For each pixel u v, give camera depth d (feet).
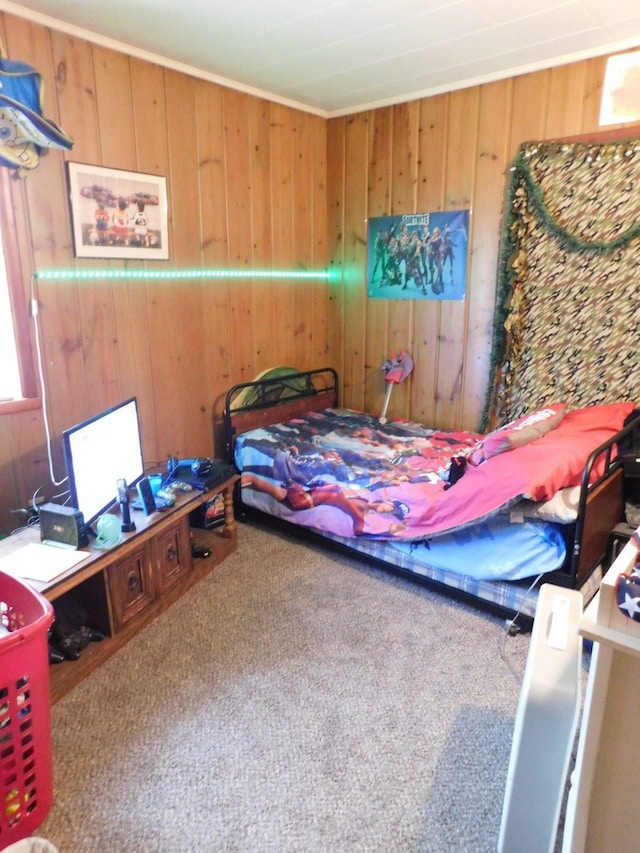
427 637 7.43
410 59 9.37
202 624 7.70
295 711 6.15
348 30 8.25
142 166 9.14
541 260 9.89
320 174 12.75
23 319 7.84
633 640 3.01
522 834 4.27
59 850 4.65
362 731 5.88
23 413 8.02
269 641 7.34
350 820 4.92
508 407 10.70
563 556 6.95
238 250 11.10
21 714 4.59
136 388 9.62
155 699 6.32
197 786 5.24
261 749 5.65
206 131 10.11
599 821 3.43
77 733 5.84
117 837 4.76
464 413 11.60
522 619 7.43
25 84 6.73
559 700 4.07
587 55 8.99
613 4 7.51
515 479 7.00
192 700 6.31
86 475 7.06
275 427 11.53
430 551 8.12
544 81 9.53
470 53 9.12
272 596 8.39
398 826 4.86
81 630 7.02
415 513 8.14
